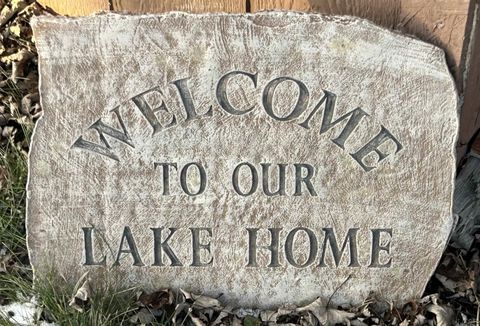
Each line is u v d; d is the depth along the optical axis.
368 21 0.73
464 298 0.85
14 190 0.90
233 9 0.80
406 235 0.81
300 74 0.74
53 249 0.81
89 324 0.78
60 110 0.75
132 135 0.77
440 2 0.75
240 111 0.76
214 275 0.83
